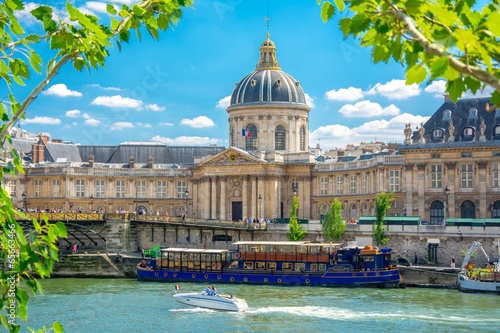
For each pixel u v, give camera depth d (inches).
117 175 3796.8
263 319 1600.6
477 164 2783.0
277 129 3745.1
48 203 3730.3
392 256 2568.9
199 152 4158.5
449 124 2861.7
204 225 2918.3
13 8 321.7
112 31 367.9
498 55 231.6
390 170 3100.4
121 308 1745.8
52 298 1918.1
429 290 2107.5
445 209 2819.9
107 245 2883.9
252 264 2322.8
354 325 1517.0
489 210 2753.4
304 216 3548.2
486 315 1624.0
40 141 3946.9
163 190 3811.5
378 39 259.1
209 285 2252.7
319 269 2263.8
